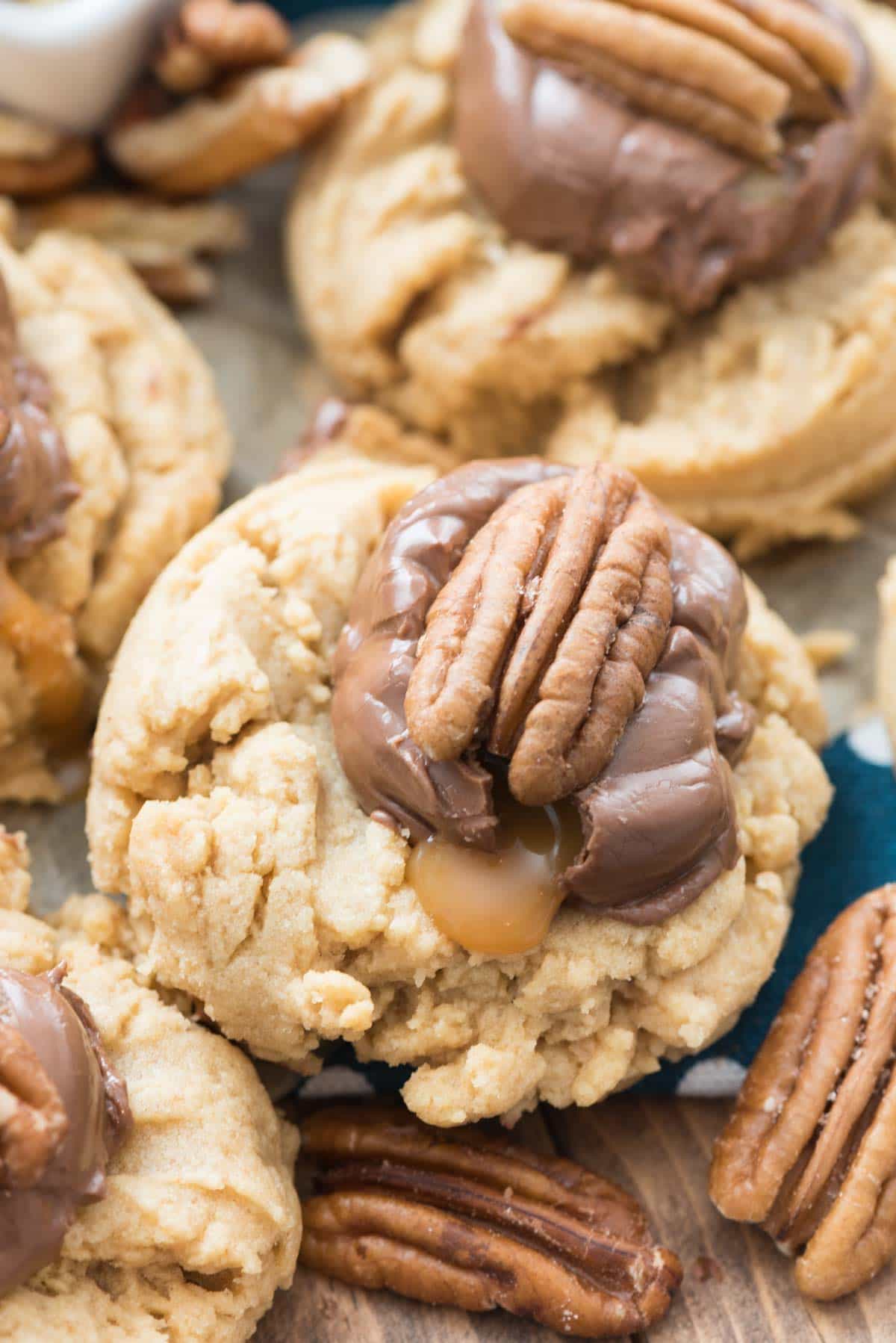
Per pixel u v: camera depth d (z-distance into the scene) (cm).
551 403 40
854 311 39
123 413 39
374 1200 35
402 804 35
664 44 38
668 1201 36
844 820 38
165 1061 35
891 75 40
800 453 39
